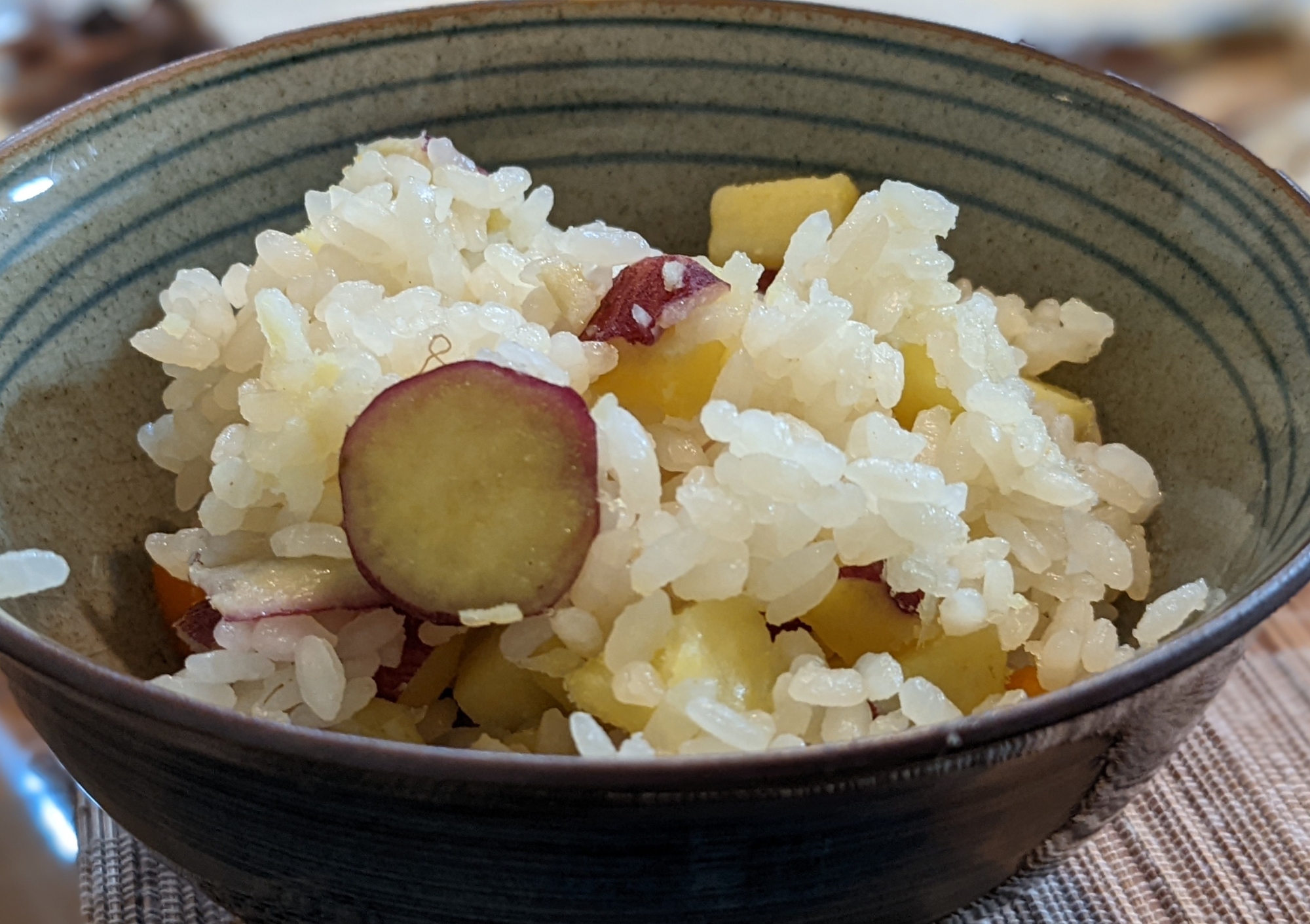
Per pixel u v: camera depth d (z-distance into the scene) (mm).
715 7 288
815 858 208
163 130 272
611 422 231
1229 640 209
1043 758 209
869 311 258
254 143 280
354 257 261
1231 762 276
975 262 288
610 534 229
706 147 296
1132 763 221
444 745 242
